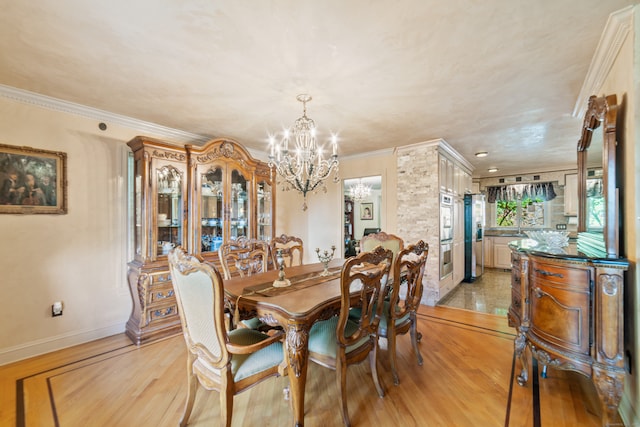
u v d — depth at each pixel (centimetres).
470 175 606
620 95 176
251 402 192
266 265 297
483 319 340
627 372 170
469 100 262
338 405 187
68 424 169
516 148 443
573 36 170
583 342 167
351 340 174
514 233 679
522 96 254
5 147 240
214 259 336
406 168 426
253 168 387
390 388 205
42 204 258
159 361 243
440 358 248
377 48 182
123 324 306
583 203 254
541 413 178
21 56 191
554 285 181
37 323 255
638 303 157
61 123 269
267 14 151
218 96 252
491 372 225
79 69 207
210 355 151
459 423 170
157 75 216
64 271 270
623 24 158
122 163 308
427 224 404
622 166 177
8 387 206
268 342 156
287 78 220
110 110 286
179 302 166
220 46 179
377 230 827
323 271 258
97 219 290
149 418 175
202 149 326
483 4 145
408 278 222
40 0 140
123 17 153
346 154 485
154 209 289
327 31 165
